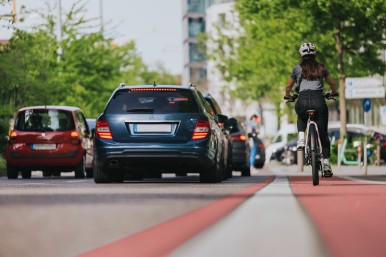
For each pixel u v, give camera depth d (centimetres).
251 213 1471
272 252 940
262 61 8450
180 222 1318
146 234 1148
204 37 12488
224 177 3750
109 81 9062
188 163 3153
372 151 8394
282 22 7631
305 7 7431
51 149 4594
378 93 6619
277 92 11962
